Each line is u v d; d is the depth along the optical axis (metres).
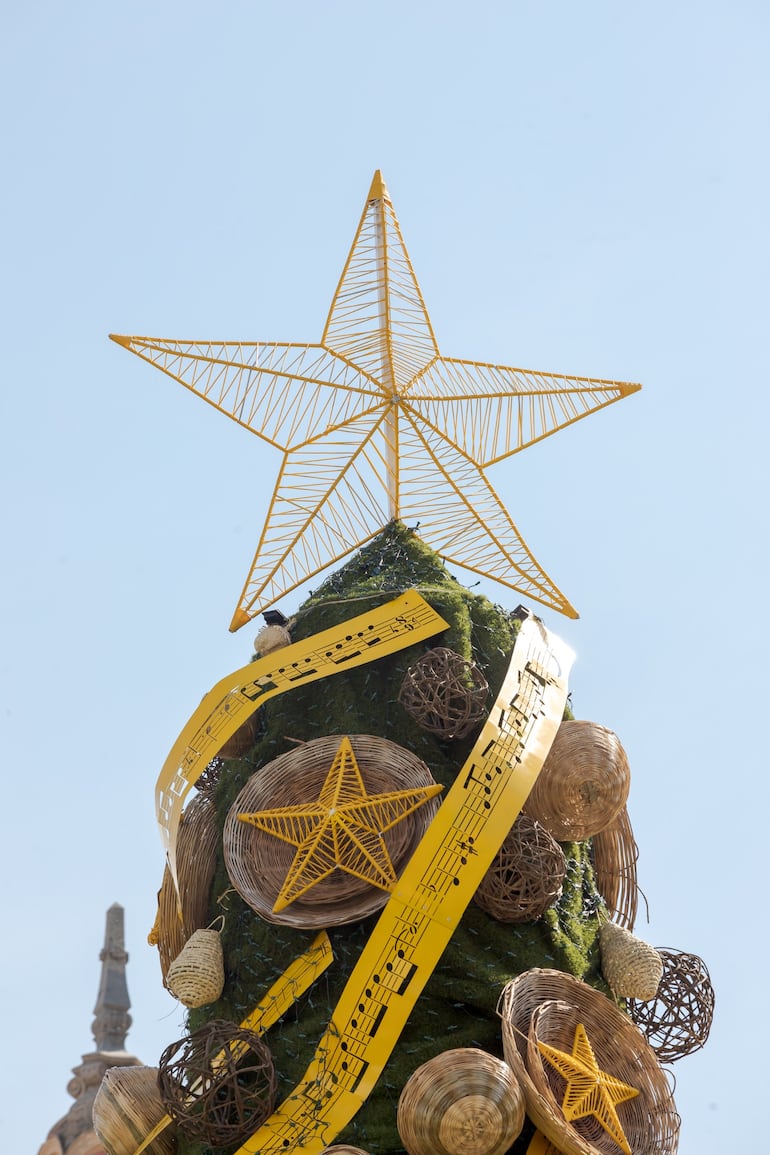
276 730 24.02
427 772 22.77
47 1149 26.64
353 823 22.45
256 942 22.58
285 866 22.59
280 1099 21.33
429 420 25.58
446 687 23.16
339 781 22.72
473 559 25.83
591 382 25.39
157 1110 22.23
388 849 22.34
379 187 26.48
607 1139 20.91
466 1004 21.67
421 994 21.64
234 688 24.11
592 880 23.70
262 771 23.22
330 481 25.58
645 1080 21.52
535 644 24.42
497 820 22.22
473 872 21.86
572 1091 20.88
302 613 25.06
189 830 24.06
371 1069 21.02
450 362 25.83
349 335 25.67
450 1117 19.73
